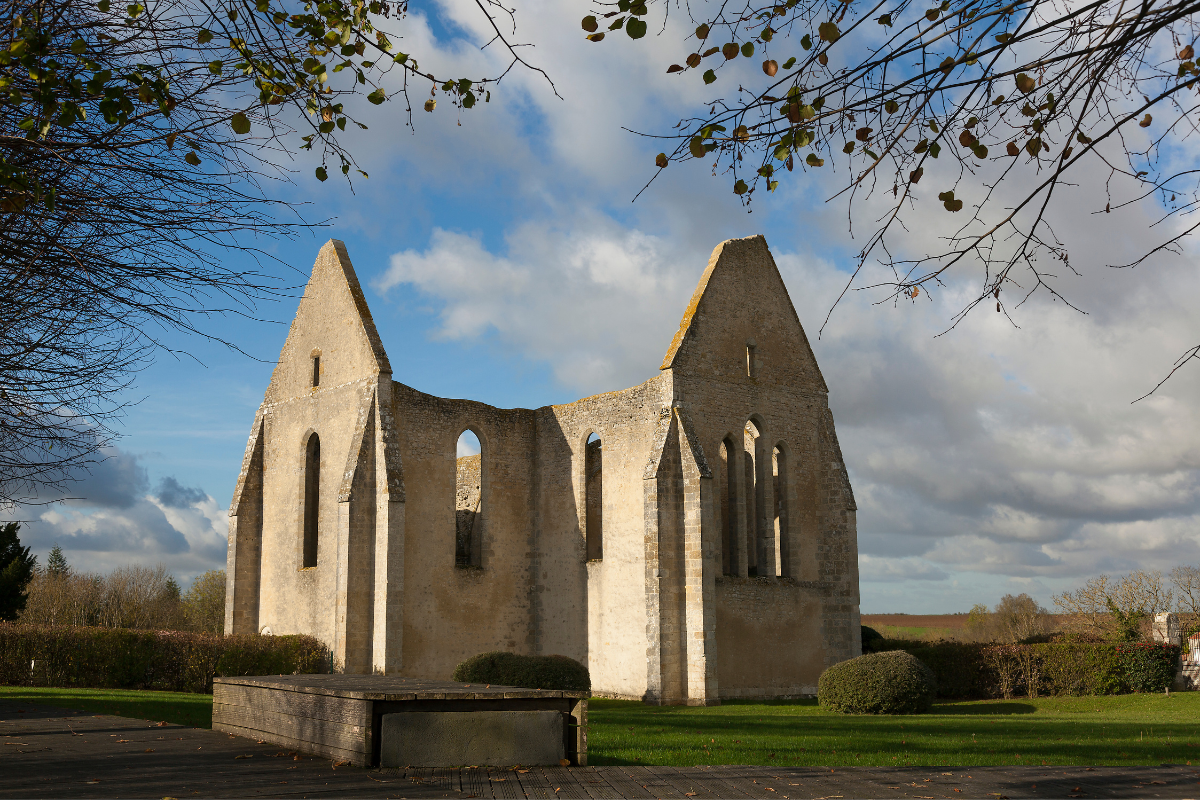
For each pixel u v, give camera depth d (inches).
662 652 1142.3
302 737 512.7
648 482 1175.6
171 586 3363.7
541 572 1379.2
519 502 1396.4
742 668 1230.9
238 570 1430.9
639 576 1241.4
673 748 605.0
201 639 1221.1
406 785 416.8
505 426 1400.1
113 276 379.6
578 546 1334.9
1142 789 458.3
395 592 1191.6
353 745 468.1
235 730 584.7
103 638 1200.2
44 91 319.9
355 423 1283.2
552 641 1347.2
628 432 1284.4
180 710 825.5
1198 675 1365.7
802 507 1342.3
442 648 1280.8
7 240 366.0
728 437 1284.4
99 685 1193.4
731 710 1055.0
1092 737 726.5
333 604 1269.7
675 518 1179.9
